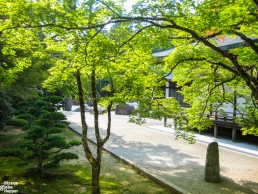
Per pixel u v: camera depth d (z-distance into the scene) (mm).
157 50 31266
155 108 9312
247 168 12250
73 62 8023
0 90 13430
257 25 6863
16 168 11562
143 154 14508
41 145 10719
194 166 12430
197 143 17578
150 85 9023
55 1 6352
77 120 27422
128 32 8070
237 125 16953
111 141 17859
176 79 11289
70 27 6133
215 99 10820
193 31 6609
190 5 6934
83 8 6707
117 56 7859
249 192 9336
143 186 9891
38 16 6145
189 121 10773
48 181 10117
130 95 8383
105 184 9992
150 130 22594
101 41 6871
